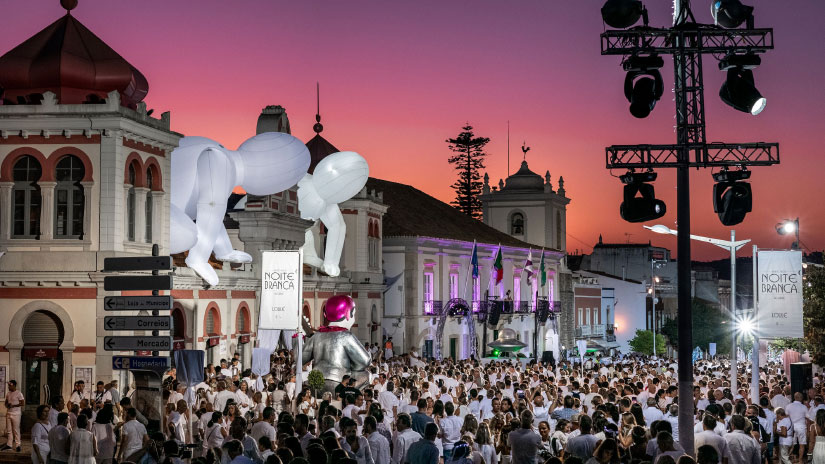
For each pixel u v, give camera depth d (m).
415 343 62.03
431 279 64.50
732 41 17.92
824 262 44.78
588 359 62.09
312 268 50.19
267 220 43.12
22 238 30.17
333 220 48.97
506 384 27.81
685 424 17.92
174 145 33.25
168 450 14.85
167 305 22.12
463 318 68.25
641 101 17.91
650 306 118.00
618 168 18.00
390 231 62.28
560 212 91.69
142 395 22.31
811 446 22.45
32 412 29.92
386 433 18.23
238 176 37.25
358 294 56.34
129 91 31.84
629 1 17.31
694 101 17.98
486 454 17.30
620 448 15.36
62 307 29.92
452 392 29.16
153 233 32.38
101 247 29.80
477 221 79.94
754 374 28.45
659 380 29.58
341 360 33.03
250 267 42.97
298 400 22.36
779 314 28.11
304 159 38.25
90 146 30.06
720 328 106.50
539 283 80.88
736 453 16.48
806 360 45.97
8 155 30.36
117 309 22.36
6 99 31.41
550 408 23.62
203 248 36.19
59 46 31.17
